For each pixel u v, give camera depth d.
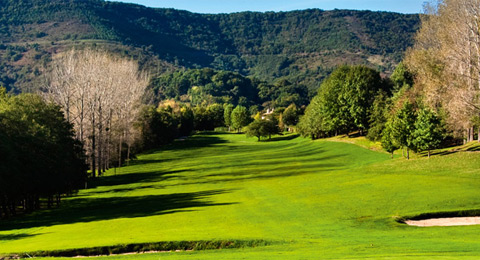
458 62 65.50
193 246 26.81
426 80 80.19
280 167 79.56
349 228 30.25
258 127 160.62
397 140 66.62
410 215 33.12
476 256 18.58
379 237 26.73
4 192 43.94
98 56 94.62
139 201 52.31
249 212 38.25
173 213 40.50
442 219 32.72
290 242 26.31
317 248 23.81
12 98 58.31
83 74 82.56
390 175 55.75
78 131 83.62
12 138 49.16
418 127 64.69
